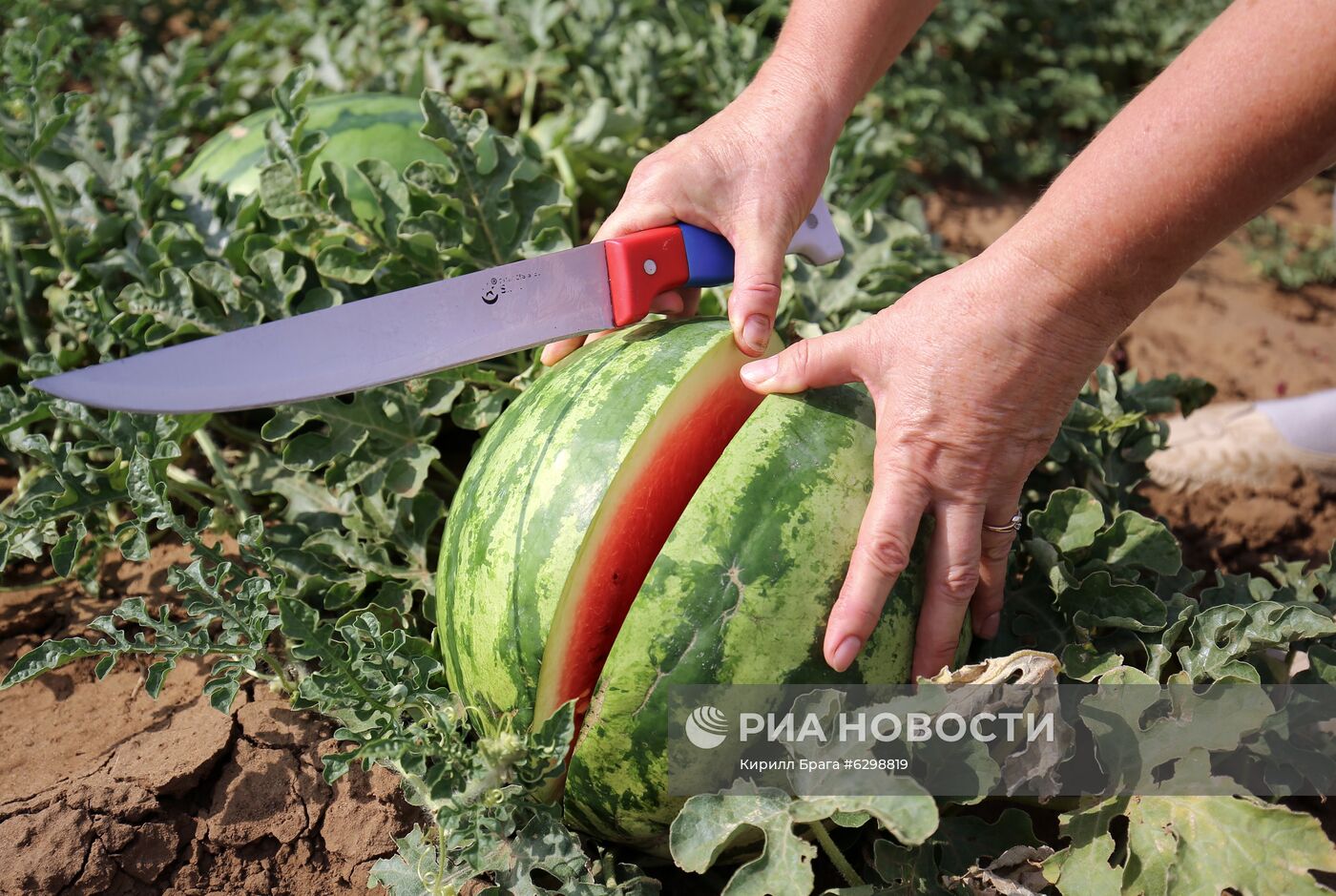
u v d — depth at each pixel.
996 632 2.00
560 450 1.70
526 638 1.66
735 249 1.91
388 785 1.94
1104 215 1.45
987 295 1.54
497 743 1.58
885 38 2.04
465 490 1.86
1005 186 4.25
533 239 2.44
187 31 4.07
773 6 3.97
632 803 1.70
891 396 1.64
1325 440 3.01
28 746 2.00
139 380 1.71
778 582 1.61
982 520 1.72
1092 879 1.67
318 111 2.76
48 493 2.18
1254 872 1.60
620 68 3.54
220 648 1.92
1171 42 4.52
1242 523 2.99
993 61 4.61
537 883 1.85
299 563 2.23
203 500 2.56
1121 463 2.48
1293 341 3.65
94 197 2.74
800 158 1.95
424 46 3.59
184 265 2.56
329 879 1.88
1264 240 4.12
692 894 1.90
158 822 1.89
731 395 1.83
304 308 2.43
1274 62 1.34
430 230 2.40
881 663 1.67
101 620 1.89
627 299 1.87
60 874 1.81
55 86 3.17
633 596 1.74
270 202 2.45
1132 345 3.55
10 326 2.75
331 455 2.24
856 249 2.60
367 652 1.76
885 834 1.84
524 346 1.86
